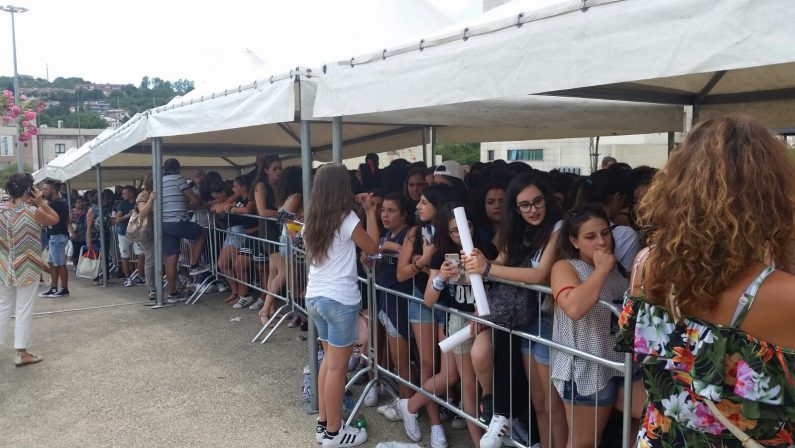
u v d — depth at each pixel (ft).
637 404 8.18
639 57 6.49
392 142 28.53
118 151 25.54
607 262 7.71
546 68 7.55
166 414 13.57
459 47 8.89
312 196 11.25
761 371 4.35
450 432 12.22
